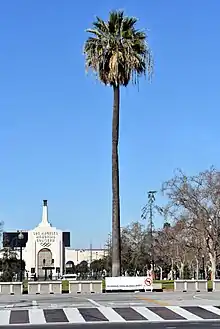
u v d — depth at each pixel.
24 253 117.00
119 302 29.30
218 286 44.06
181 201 67.69
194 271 99.19
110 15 43.72
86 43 43.66
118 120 43.50
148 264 97.69
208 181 67.69
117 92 43.47
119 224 42.91
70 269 153.88
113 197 42.94
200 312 24.02
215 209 67.19
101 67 43.31
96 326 20.06
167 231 78.56
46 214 119.38
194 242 70.06
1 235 95.75
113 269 42.56
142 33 43.78
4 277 70.69
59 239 118.44
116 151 43.19
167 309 25.09
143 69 43.47
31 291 41.94
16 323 21.20
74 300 31.61
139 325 20.30
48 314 23.64
